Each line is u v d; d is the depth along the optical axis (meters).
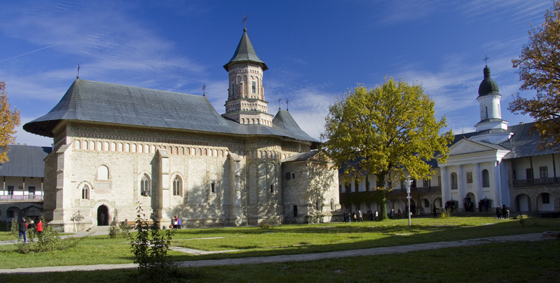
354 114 51.78
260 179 61.06
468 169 69.50
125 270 16.41
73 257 21.34
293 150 66.88
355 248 23.16
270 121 67.12
